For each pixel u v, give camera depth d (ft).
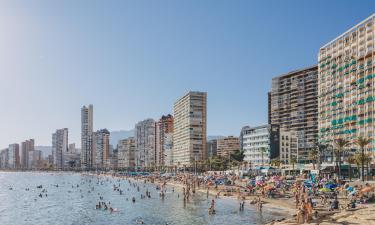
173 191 500.74
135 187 622.54
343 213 196.85
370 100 481.87
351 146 501.56
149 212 302.66
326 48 588.50
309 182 349.41
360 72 504.84
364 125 487.61
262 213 269.44
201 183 557.33
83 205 374.02
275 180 406.62
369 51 492.54
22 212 328.29
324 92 586.45
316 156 566.36
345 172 470.39
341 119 538.47
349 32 536.42
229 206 316.81
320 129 591.78
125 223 255.70
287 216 249.96
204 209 308.81
